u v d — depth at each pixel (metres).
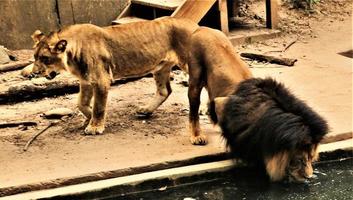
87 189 5.59
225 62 5.98
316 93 7.66
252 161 5.57
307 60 9.10
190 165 5.95
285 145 5.12
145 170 5.87
